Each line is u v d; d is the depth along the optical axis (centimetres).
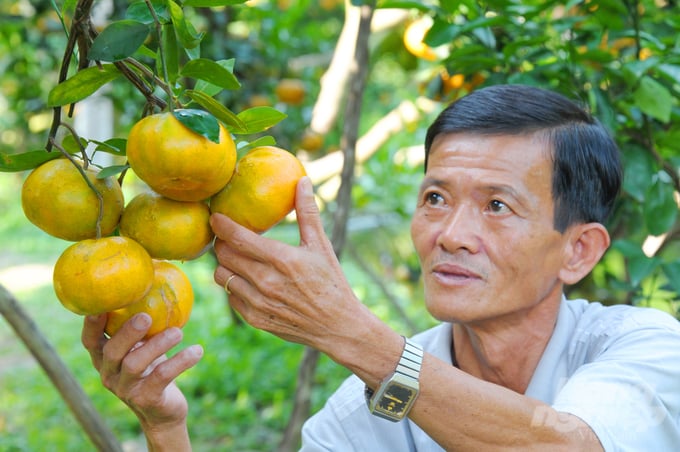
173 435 166
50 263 1080
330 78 432
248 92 428
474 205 158
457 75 277
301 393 313
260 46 441
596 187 166
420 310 649
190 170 123
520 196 156
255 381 578
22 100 545
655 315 172
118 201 136
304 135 447
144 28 128
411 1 238
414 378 136
